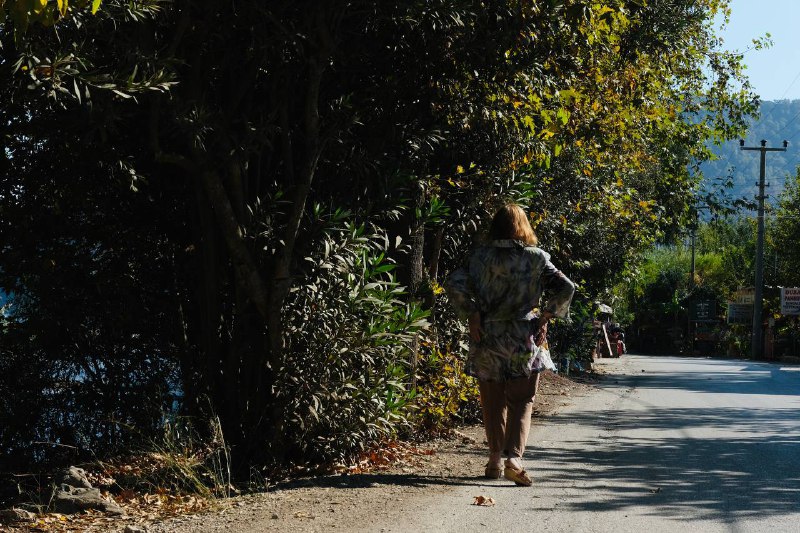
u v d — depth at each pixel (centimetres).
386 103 1084
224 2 909
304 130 1035
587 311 2788
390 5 945
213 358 1012
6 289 1086
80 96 777
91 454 1087
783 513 754
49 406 1095
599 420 1498
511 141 1323
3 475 1018
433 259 1338
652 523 707
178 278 1091
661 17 2058
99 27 816
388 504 767
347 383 966
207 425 995
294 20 963
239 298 987
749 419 1605
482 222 1341
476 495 807
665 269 9306
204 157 916
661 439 1253
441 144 1281
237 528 684
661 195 2889
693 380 3109
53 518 747
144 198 1066
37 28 761
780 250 6925
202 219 984
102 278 1084
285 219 1013
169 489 856
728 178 3600
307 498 796
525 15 1029
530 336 843
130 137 1009
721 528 696
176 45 871
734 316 7919
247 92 984
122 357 1107
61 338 1088
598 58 1532
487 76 1120
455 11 949
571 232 2092
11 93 859
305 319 972
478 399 1359
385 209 1058
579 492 828
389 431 1033
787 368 4388
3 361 1081
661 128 2317
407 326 1018
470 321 848
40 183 1034
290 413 962
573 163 1811
